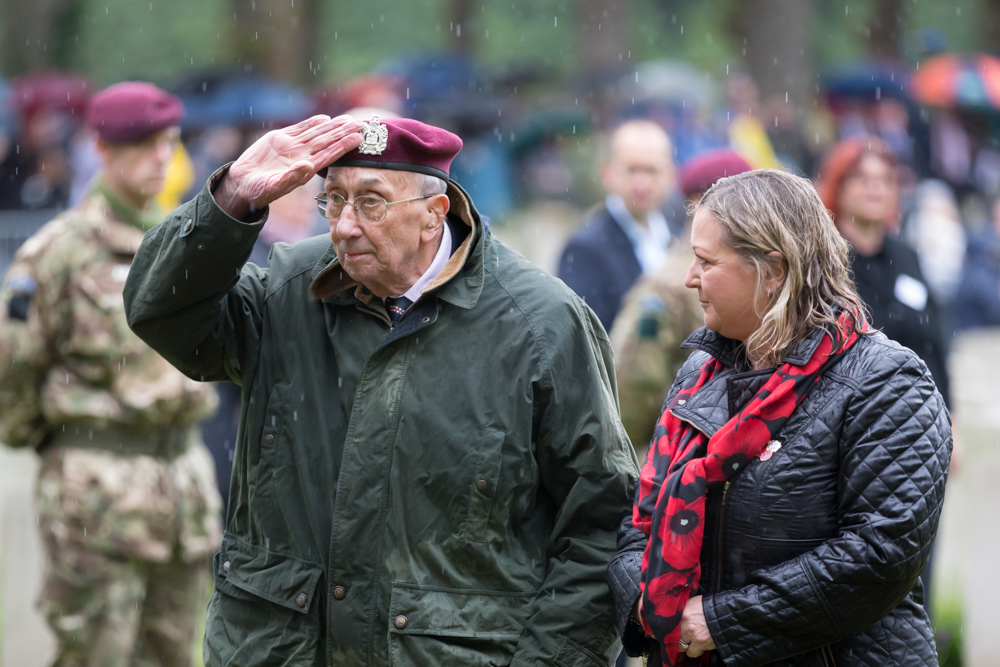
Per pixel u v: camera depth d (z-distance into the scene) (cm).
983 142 5403
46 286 1647
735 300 1013
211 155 4216
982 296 4044
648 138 2262
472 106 5434
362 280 1083
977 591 1964
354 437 1092
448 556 1084
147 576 1725
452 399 1088
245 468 1146
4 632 1956
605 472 1108
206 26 9781
